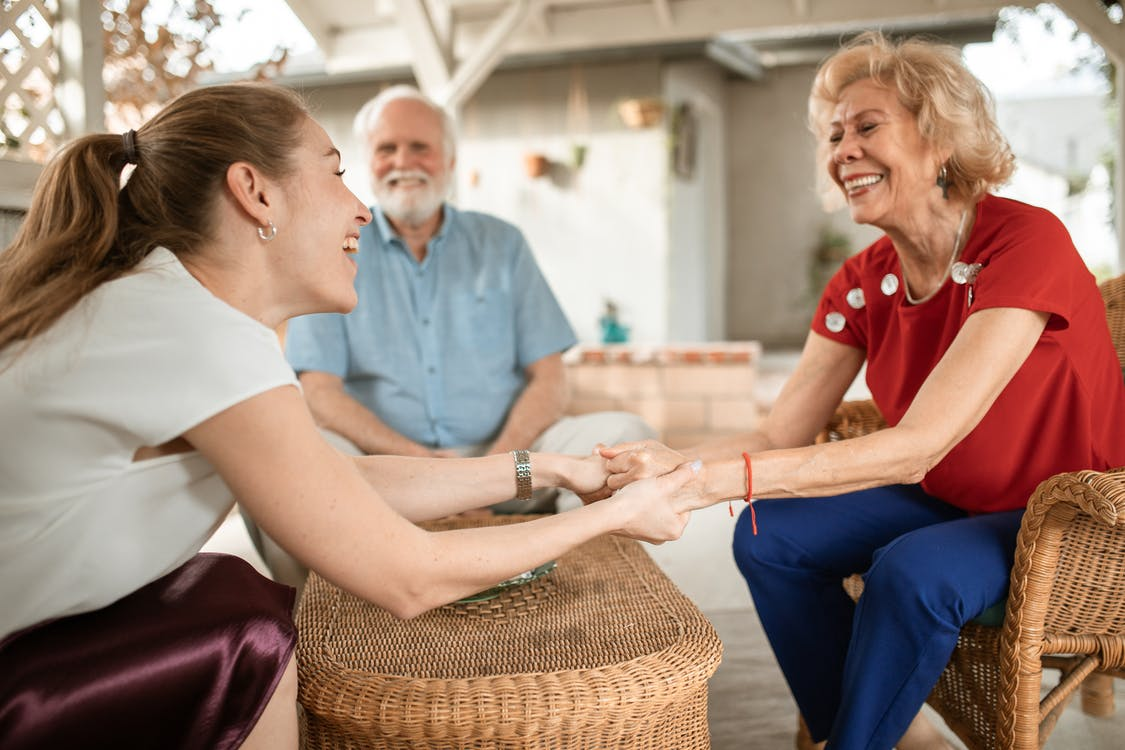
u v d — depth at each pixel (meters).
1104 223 9.74
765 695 2.27
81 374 1.09
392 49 6.35
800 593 1.86
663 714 1.33
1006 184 1.74
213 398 1.10
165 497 1.18
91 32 2.65
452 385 2.95
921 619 1.47
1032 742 1.44
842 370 2.06
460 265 2.98
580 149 8.41
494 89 8.72
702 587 3.12
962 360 1.55
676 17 6.21
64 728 1.12
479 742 1.25
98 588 1.17
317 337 2.80
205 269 1.23
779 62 10.10
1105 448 1.67
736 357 5.18
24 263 1.16
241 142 1.20
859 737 1.52
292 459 1.14
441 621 1.53
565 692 1.26
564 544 1.37
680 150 8.82
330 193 1.27
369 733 1.26
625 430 2.74
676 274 8.91
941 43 1.74
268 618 1.23
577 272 8.69
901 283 1.88
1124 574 1.38
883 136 1.71
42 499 1.11
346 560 1.19
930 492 1.83
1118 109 4.85
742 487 1.55
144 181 1.22
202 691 1.17
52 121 2.65
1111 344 1.71
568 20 6.38
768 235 11.59
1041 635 1.42
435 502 1.61
